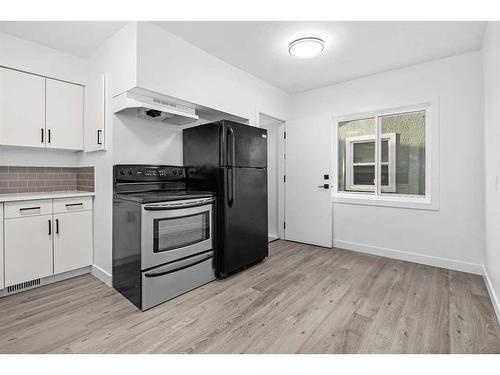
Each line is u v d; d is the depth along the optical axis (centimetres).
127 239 215
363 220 346
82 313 193
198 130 280
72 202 254
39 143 250
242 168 271
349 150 372
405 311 196
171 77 238
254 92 340
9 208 217
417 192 318
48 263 239
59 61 262
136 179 249
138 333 168
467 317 186
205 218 248
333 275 268
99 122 251
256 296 221
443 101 285
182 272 224
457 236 279
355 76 340
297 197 400
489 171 226
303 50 256
